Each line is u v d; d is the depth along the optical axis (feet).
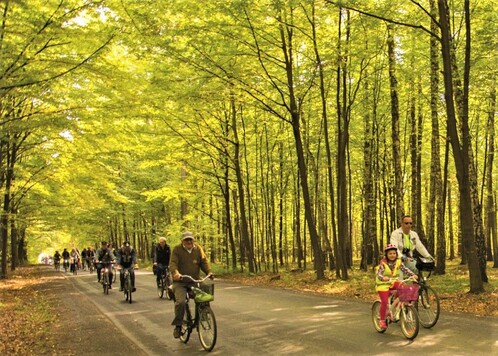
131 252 53.52
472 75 59.41
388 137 96.53
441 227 64.23
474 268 40.81
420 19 55.42
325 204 111.04
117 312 40.88
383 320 27.68
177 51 57.88
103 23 44.96
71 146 63.98
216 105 74.95
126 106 52.95
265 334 28.63
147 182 127.65
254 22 55.31
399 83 66.95
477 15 55.16
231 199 118.62
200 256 28.35
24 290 63.72
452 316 32.58
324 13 56.29
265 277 75.77
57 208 102.89
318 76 64.03
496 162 99.09
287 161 97.35
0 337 29.53
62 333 31.32
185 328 28.17
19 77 45.01
